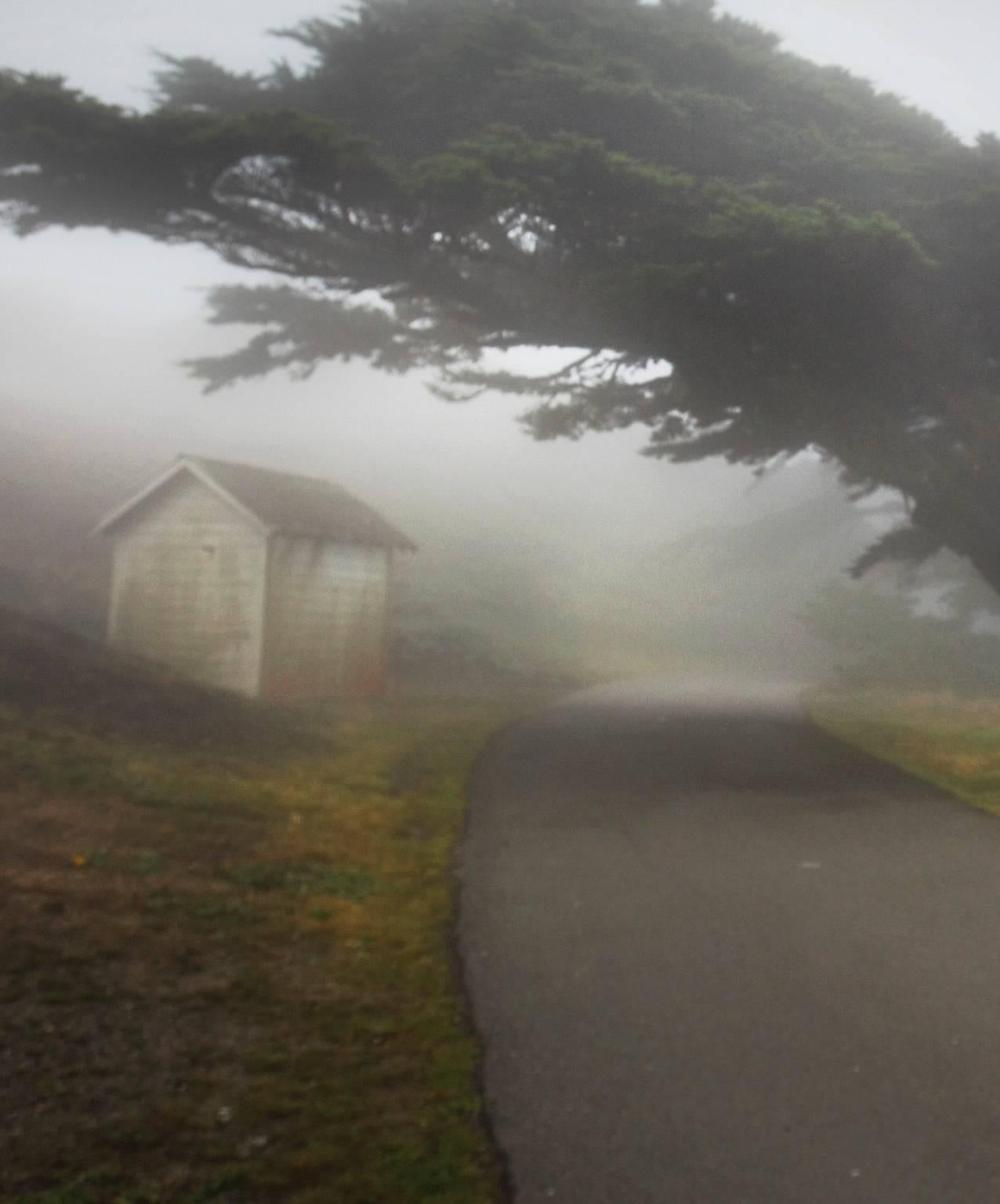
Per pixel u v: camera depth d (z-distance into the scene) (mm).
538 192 14445
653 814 11469
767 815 11383
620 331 16109
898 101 18609
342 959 6438
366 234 15617
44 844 7621
